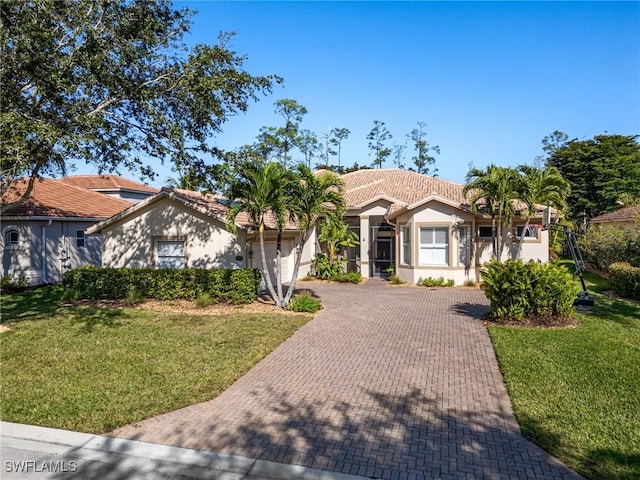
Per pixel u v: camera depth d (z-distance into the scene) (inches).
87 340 396.8
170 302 581.6
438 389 281.6
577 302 543.8
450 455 202.1
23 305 581.9
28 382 292.8
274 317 497.0
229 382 294.4
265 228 649.0
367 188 989.2
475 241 794.2
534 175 745.6
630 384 281.3
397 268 845.2
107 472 192.2
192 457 200.5
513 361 327.9
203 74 473.4
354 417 241.8
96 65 416.2
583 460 196.1
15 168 402.6
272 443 213.3
